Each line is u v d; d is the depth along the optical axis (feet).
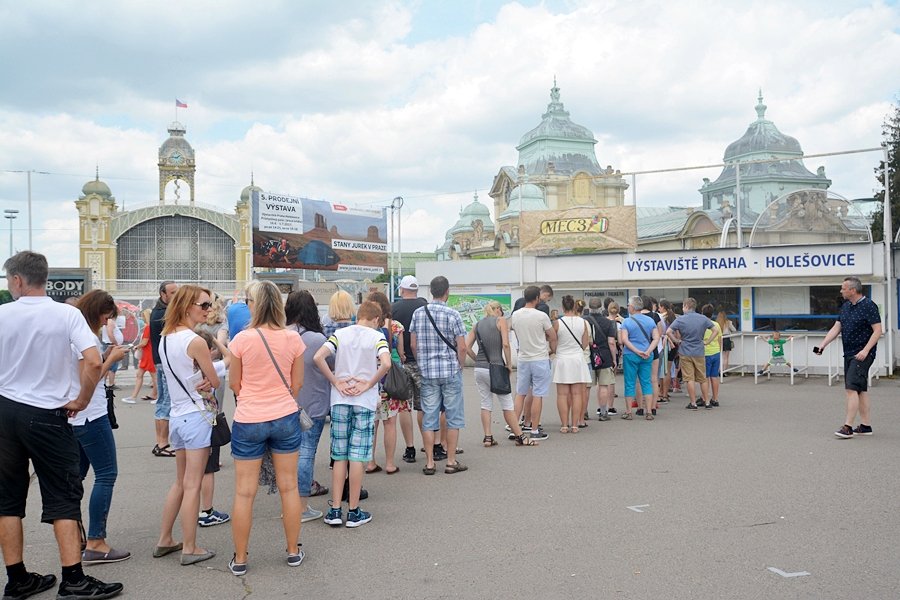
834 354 59.57
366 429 21.30
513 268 74.74
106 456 18.56
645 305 43.62
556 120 179.83
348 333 21.65
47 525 21.90
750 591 15.37
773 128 144.05
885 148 58.44
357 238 126.11
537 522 20.72
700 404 44.65
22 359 15.98
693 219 104.99
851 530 19.36
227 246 212.43
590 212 71.97
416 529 20.44
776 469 26.55
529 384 34.83
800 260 61.05
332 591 16.05
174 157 236.22
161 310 30.78
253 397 17.65
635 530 19.74
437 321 27.32
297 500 17.90
